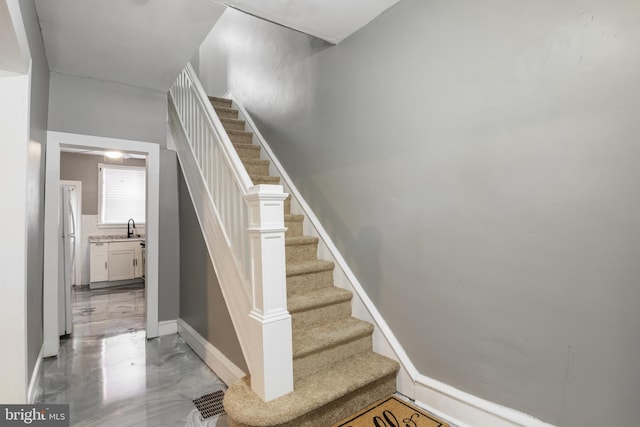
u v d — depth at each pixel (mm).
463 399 1719
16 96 1754
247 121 3973
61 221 3375
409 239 2039
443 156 1840
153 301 3338
